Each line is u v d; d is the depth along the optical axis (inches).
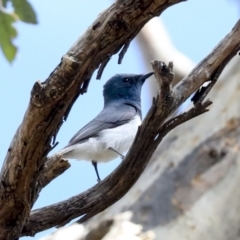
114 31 207.3
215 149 395.5
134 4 203.6
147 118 233.3
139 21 207.5
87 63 210.1
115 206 381.7
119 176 249.8
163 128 238.2
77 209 252.5
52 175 233.0
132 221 362.0
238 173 377.4
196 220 359.9
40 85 205.0
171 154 406.6
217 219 360.2
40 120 210.8
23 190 226.5
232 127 407.5
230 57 239.6
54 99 206.5
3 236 237.6
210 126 414.0
